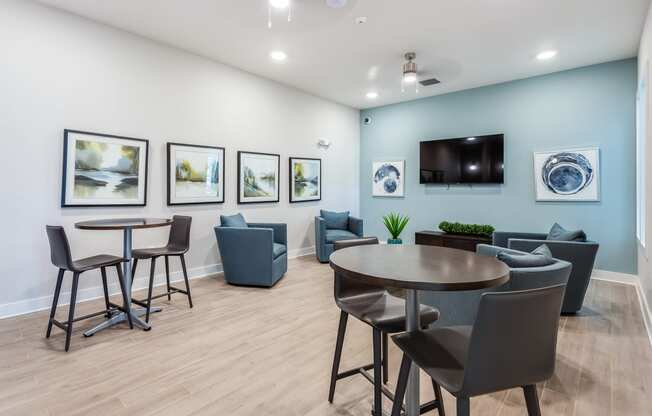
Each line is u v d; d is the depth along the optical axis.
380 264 1.27
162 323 2.80
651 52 2.73
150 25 3.37
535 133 4.72
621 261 4.11
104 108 3.36
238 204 4.63
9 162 2.84
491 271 1.15
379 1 2.89
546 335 0.96
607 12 3.04
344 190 6.44
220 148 4.35
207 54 4.07
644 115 3.20
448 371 1.01
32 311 2.96
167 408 1.71
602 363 2.18
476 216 5.30
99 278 3.36
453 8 3.00
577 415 1.68
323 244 5.04
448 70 4.50
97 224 2.64
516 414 1.69
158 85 3.75
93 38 3.27
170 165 3.85
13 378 1.96
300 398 1.81
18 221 2.89
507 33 3.45
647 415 1.68
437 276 1.08
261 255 3.74
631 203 4.05
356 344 2.45
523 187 4.84
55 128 3.06
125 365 2.13
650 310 2.71
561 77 4.50
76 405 1.73
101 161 3.33
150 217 3.72
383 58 4.12
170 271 3.94
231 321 2.85
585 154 4.32
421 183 5.88
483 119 5.19
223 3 2.96
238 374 2.04
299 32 3.48
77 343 2.41
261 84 4.86
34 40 2.94
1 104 2.79
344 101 6.13
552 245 3.00
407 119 6.08
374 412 1.48
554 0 2.86
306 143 5.63
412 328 1.34
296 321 2.86
